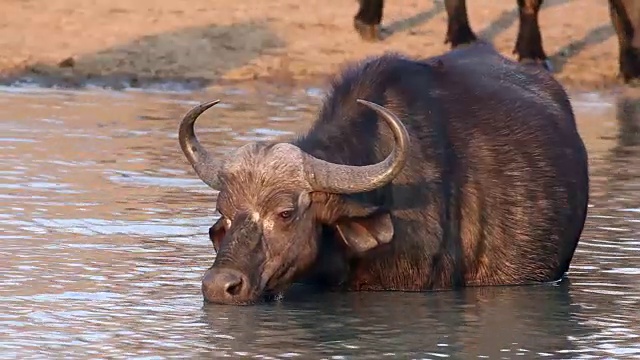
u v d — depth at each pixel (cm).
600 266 3984
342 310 3409
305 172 3334
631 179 5284
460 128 3734
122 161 5331
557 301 3581
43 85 7294
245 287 3306
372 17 8581
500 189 3734
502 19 9119
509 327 3303
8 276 3631
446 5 8525
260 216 3331
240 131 6038
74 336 3130
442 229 3606
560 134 3941
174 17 8794
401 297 3562
